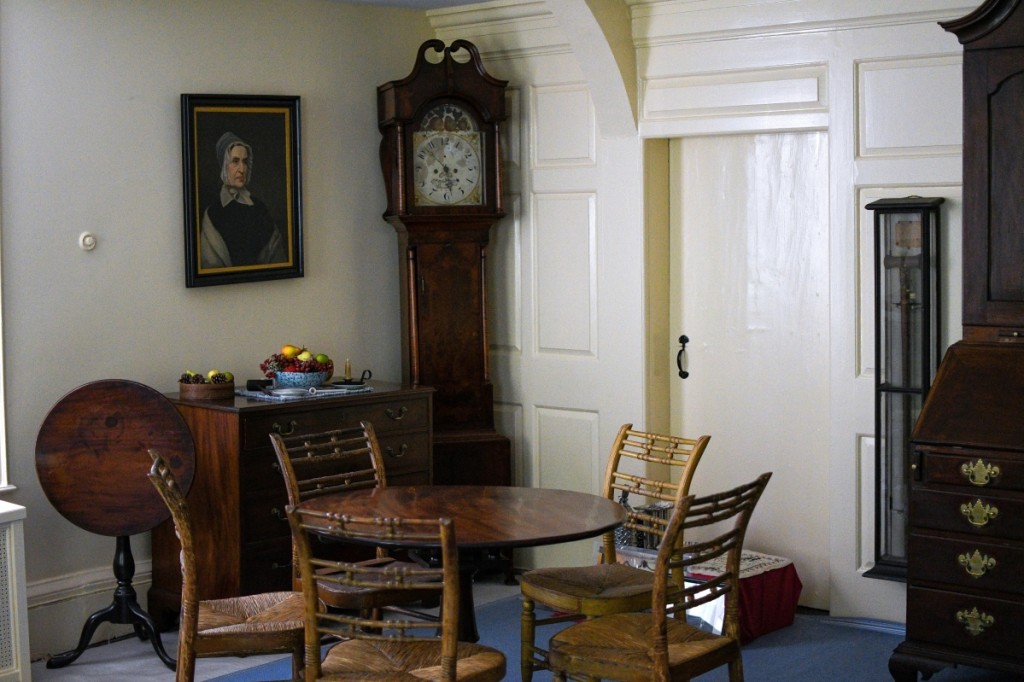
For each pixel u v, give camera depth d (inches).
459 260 231.1
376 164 237.9
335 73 229.9
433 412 227.8
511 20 233.3
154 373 206.4
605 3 209.5
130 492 184.7
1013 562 159.2
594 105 220.4
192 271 208.2
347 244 233.9
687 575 196.2
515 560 241.6
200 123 208.1
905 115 191.6
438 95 225.6
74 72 194.1
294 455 195.8
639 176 220.2
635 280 222.4
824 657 187.6
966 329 173.0
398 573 122.9
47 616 192.7
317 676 126.4
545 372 237.0
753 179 215.5
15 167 187.8
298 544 125.9
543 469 239.3
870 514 199.6
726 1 206.2
